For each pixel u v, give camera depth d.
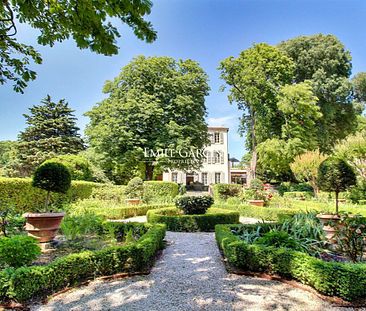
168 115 17.67
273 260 3.61
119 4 2.93
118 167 17.28
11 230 5.34
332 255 4.13
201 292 3.15
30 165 19.89
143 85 17.80
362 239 3.84
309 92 17.83
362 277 2.79
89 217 5.45
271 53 19.00
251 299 2.94
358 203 12.55
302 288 3.24
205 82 19.67
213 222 7.58
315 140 19.52
